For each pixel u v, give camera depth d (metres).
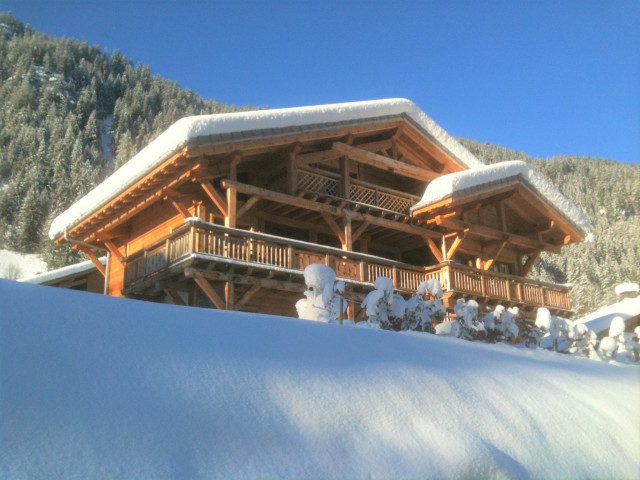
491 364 6.59
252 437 3.89
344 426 4.32
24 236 58.41
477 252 21.64
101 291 22.77
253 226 17.19
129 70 152.12
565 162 127.19
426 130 19.55
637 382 7.90
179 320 5.50
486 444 4.62
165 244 15.20
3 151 81.62
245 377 4.56
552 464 4.81
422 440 4.43
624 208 104.38
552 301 21.56
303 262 15.72
